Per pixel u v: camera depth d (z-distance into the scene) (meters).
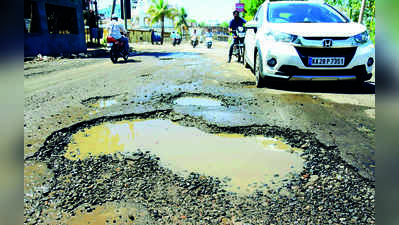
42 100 3.99
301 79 4.11
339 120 3.01
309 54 4.02
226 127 2.86
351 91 4.34
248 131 2.78
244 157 2.25
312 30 4.08
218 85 4.94
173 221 1.49
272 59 4.26
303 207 1.60
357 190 1.74
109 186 1.83
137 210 1.58
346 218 1.50
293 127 2.83
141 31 30.48
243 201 1.67
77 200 1.67
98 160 2.19
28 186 1.80
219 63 8.66
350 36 3.97
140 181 1.89
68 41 12.81
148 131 2.82
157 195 1.73
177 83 5.16
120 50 9.11
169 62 9.12
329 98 3.95
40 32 11.26
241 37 8.41
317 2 5.35
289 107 3.52
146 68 7.50
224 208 1.60
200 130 2.84
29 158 2.18
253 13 17.55
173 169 2.05
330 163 2.10
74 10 13.28
